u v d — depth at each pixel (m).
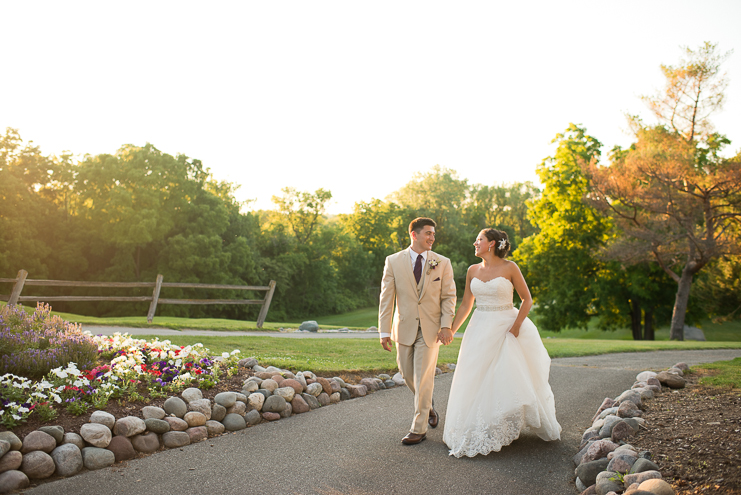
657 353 12.39
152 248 38.00
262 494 3.41
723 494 2.80
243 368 6.31
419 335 4.71
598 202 24.30
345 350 9.84
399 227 70.06
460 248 68.06
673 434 3.94
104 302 36.06
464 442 4.23
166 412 4.58
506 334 4.55
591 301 31.12
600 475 3.29
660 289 30.31
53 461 3.64
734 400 4.92
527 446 4.44
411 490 3.48
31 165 35.22
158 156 36.16
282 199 59.44
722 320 23.23
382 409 5.68
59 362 4.98
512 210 76.56
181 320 15.96
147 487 3.49
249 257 42.75
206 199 39.41
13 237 31.41
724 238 23.00
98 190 35.38
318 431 4.84
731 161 21.88
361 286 66.25
